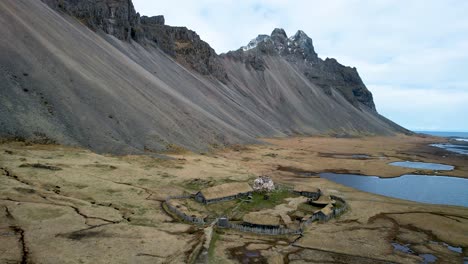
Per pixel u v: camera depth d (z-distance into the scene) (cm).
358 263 4331
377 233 5416
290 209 6322
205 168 9112
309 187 7775
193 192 6881
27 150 7400
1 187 5278
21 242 3819
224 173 8769
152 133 10469
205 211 5959
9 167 6250
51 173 6406
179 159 9612
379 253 4659
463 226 5903
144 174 7644
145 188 6662
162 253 4069
